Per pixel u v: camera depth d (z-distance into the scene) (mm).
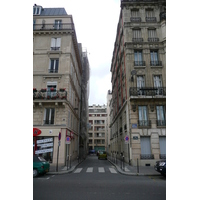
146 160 15562
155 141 16016
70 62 19500
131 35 19406
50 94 17641
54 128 16828
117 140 26734
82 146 32281
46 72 18750
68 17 21000
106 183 8297
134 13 20469
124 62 20281
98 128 72062
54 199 5672
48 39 19891
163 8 20359
